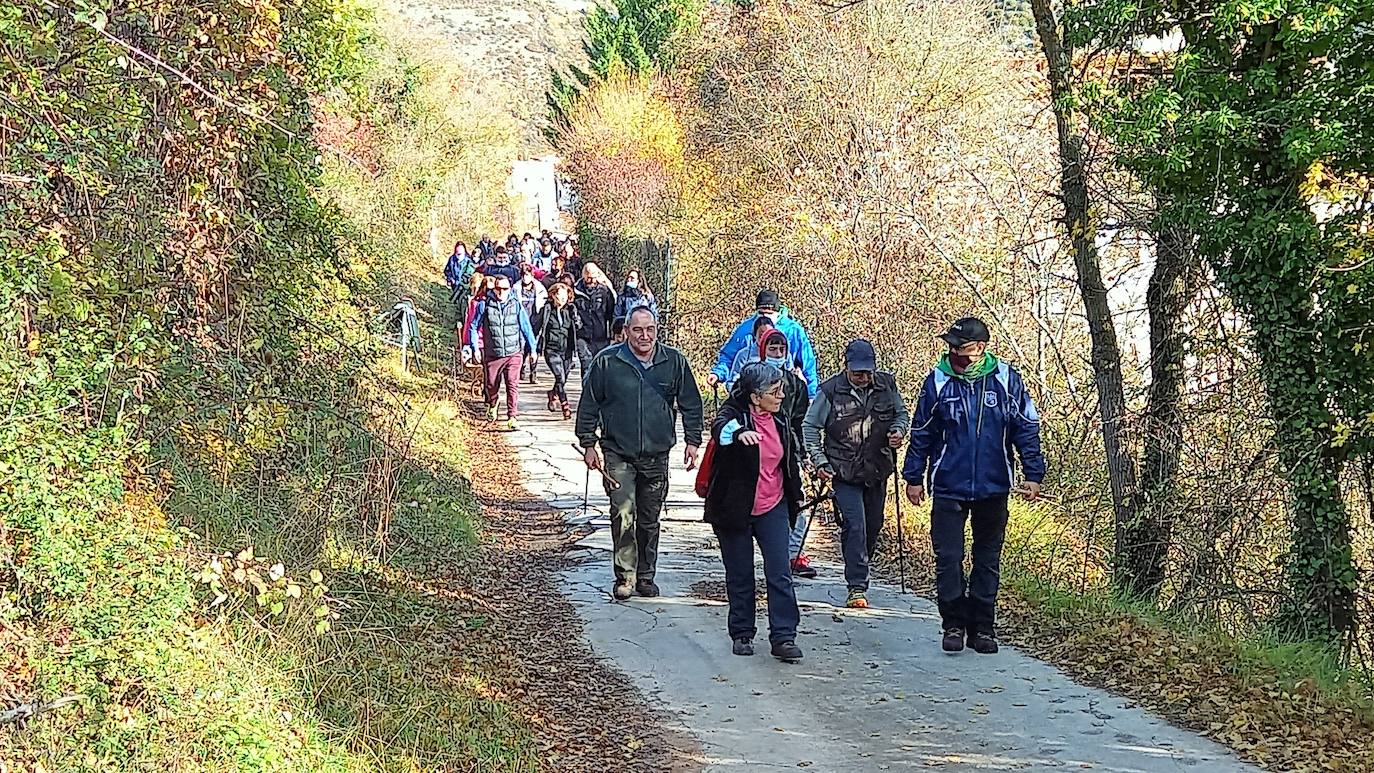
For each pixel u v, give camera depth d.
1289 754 5.59
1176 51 8.40
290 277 8.62
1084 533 10.69
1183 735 5.96
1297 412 8.05
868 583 9.02
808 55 19.56
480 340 16.45
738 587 7.45
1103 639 7.42
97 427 5.52
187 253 7.16
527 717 6.21
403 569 8.16
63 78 5.38
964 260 14.81
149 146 6.91
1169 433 9.02
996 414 7.31
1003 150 14.97
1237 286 8.27
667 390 8.60
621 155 33.50
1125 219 9.11
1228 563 8.82
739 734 6.11
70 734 4.51
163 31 6.74
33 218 5.21
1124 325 10.41
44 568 4.65
